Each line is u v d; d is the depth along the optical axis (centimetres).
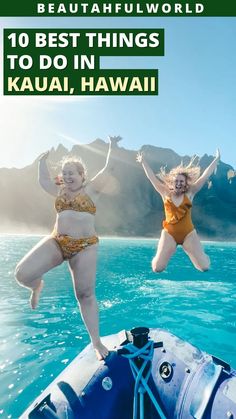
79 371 304
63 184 296
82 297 294
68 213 284
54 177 299
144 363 293
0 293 1166
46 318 902
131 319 911
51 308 997
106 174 303
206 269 376
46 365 633
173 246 379
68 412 277
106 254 2427
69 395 286
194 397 262
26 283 281
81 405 279
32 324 854
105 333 815
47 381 575
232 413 240
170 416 267
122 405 281
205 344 752
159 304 1059
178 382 278
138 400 278
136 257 2273
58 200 289
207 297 1158
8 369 616
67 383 297
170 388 279
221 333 816
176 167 380
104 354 301
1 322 866
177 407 266
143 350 297
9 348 706
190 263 1995
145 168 389
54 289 1250
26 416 282
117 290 1247
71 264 291
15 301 1067
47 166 304
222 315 953
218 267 1881
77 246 281
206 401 254
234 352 711
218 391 257
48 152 306
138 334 303
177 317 932
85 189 293
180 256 2322
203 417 249
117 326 859
